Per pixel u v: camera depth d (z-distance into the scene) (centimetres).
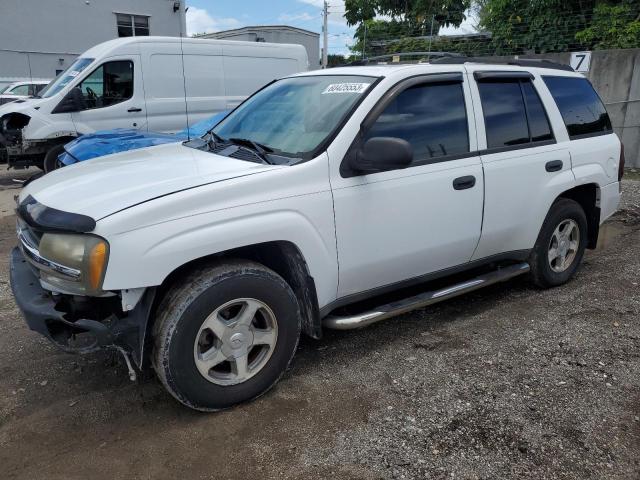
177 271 282
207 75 1003
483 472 249
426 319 410
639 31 1023
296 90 382
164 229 257
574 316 411
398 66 361
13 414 294
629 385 317
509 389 313
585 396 306
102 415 292
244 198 279
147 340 272
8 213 775
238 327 285
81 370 338
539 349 361
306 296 310
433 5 1348
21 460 257
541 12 1149
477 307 432
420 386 317
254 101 407
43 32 1953
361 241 322
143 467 252
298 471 249
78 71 928
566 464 254
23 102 941
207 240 266
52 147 913
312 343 372
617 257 553
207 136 397
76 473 248
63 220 255
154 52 944
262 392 304
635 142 1005
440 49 1228
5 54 1895
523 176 400
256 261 315
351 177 314
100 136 603
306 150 315
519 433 275
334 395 309
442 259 371
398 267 347
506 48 1201
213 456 259
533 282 460
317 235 302
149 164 327
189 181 281
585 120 469
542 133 425
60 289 262
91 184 294
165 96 967
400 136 338
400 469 250
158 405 301
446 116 363
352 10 1473
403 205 334
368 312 342
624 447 265
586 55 1001
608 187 482
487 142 382
